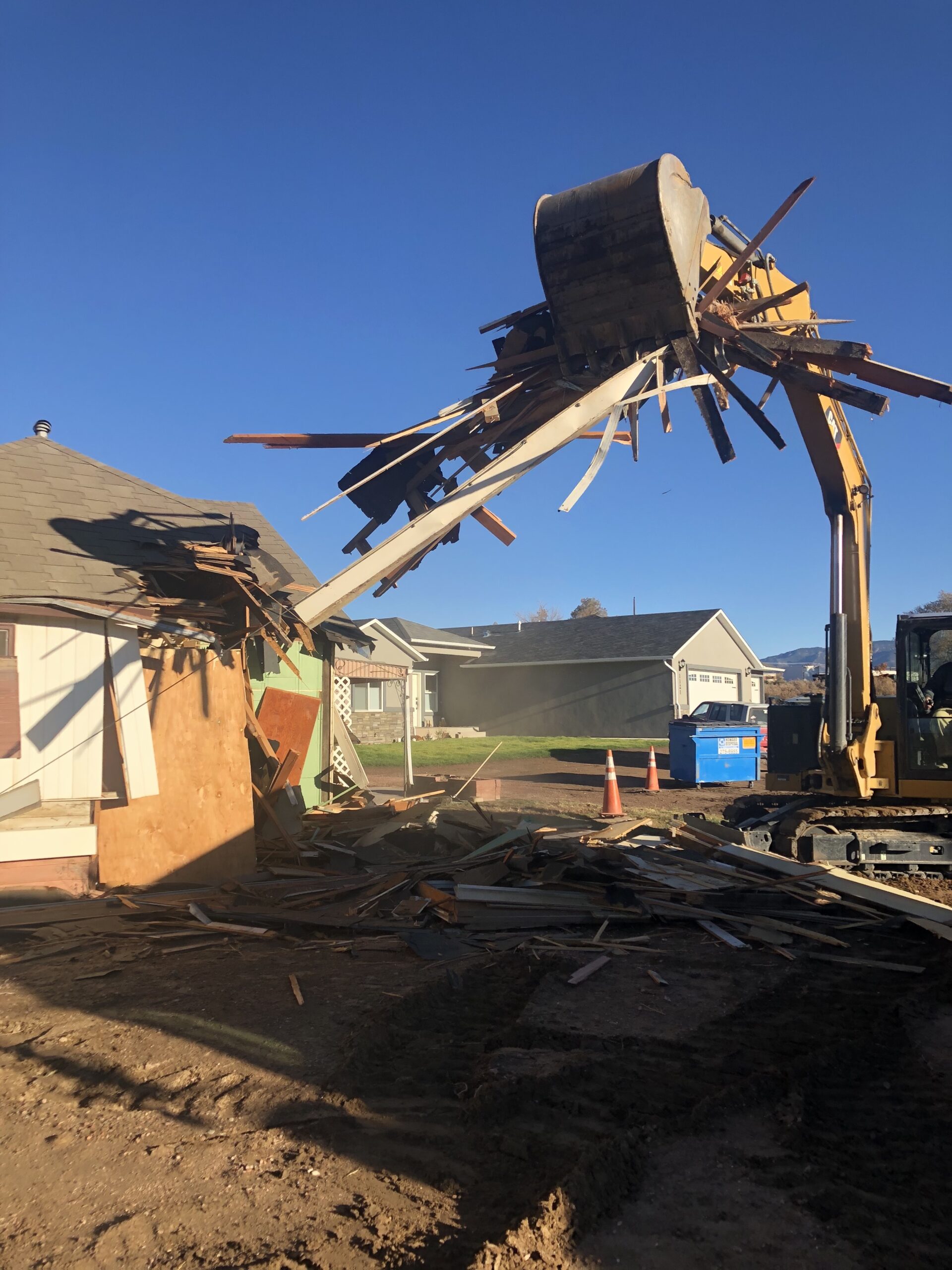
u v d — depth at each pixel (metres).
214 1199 3.27
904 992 5.72
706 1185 3.33
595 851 8.72
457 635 42.44
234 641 9.84
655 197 7.89
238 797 9.45
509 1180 3.38
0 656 8.49
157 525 11.48
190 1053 4.69
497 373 9.29
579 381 8.83
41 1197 3.32
